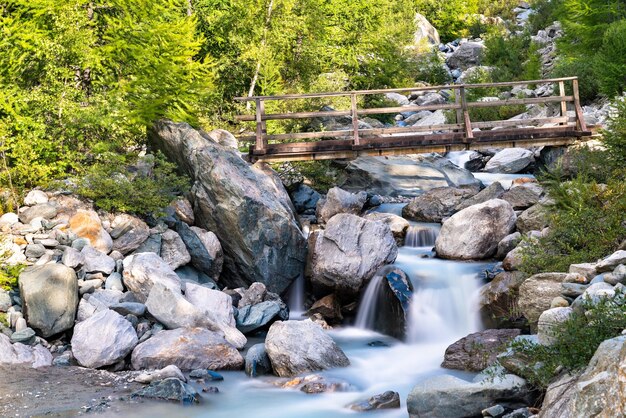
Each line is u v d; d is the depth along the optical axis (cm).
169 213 1368
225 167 1380
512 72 3447
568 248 1064
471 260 1347
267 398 926
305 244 1381
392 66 3123
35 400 872
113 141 1569
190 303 1095
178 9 2316
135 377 966
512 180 1800
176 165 1484
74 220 1248
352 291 1297
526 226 1347
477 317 1166
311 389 944
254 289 1293
